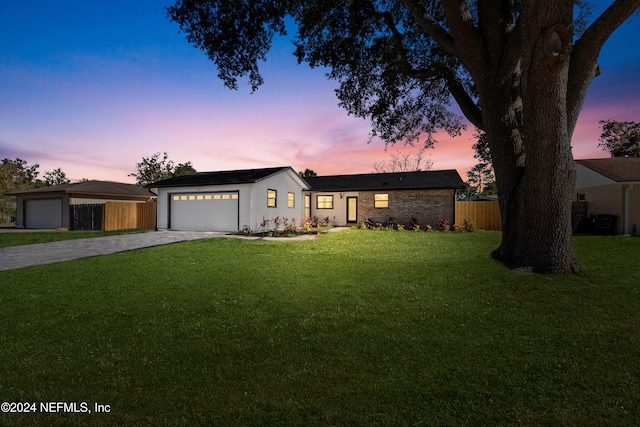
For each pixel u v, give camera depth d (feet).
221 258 29.25
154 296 17.40
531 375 9.07
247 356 10.41
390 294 17.57
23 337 11.91
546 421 7.18
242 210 54.24
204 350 10.84
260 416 7.42
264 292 18.19
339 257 29.89
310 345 11.18
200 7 28.76
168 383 8.86
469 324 13.01
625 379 8.77
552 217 21.91
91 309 15.15
